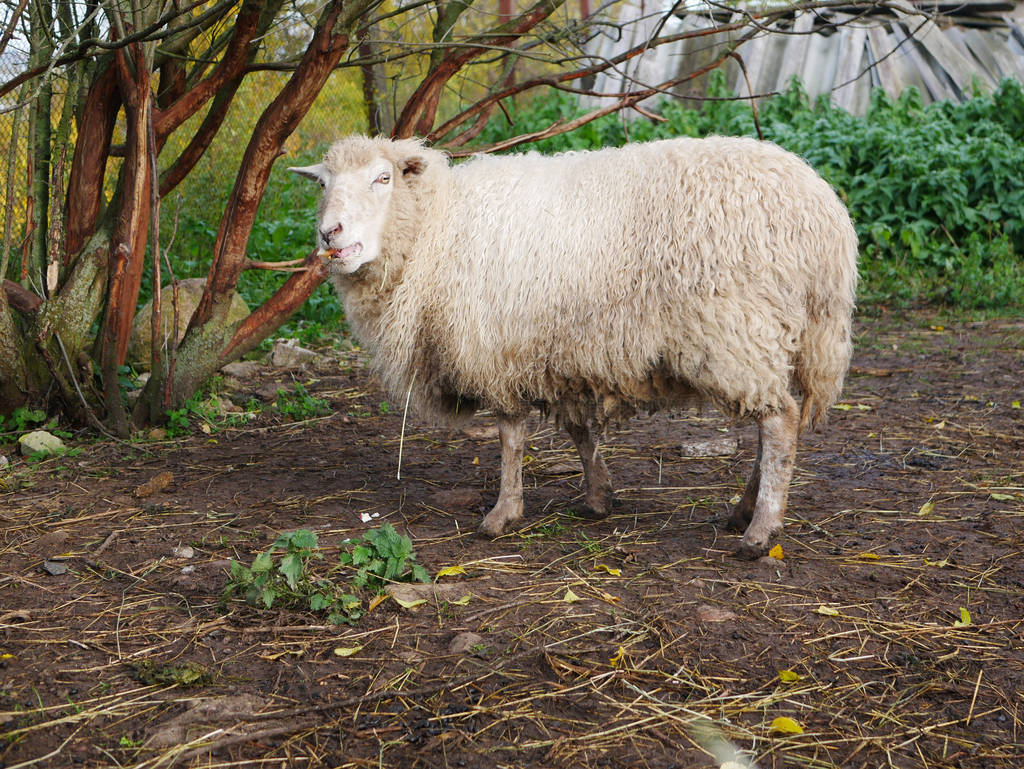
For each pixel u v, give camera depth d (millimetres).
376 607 3377
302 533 3418
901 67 14992
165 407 5797
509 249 3836
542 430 5926
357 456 5422
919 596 3484
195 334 5797
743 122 13008
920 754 2535
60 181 5656
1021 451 5336
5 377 5664
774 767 2477
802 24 15414
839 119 13047
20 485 4770
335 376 7359
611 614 3314
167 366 5793
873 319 9875
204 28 5723
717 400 3748
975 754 2533
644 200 3691
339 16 4840
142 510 4430
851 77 14781
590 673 2916
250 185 5398
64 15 5836
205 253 9273
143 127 5184
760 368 3611
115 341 5434
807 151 12258
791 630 3209
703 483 4898
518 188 3965
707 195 3596
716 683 2873
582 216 3773
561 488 4859
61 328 5660
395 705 2738
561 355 3807
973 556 3861
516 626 3229
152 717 2670
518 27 5410
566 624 3244
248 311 7676
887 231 11289
